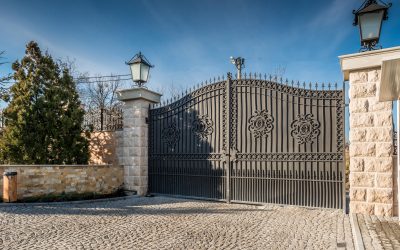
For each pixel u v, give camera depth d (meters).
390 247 4.23
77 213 7.19
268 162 8.37
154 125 10.48
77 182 9.52
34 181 8.84
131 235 5.31
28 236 5.17
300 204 7.87
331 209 7.45
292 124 8.14
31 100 10.84
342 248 4.59
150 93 10.51
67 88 11.55
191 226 5.98
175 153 9.95
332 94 7.72
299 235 5.34
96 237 5.16
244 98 8.84
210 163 9.26
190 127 9.73
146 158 10.40
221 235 5.34
